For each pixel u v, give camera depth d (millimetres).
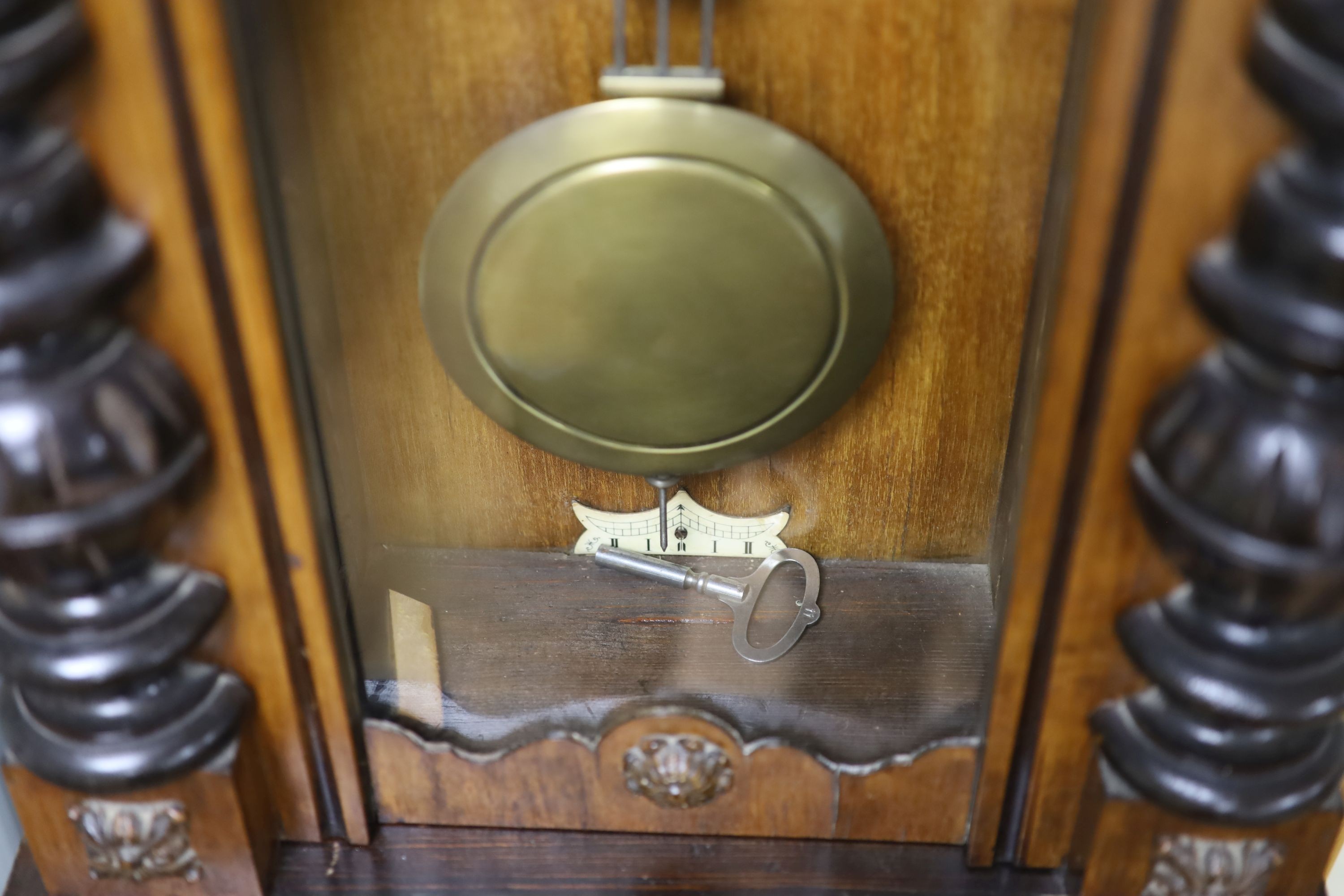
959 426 765
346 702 658
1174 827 626
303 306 606
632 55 634
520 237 608
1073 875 674
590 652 747
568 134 581
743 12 619
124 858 646
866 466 791
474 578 812
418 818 711
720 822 696
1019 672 620
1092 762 640
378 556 810
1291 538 498
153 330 546
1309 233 452
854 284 633
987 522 809
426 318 652
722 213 599
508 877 685
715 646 754
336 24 626
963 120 646
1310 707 559
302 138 625
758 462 793
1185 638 575
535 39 631
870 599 798
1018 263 693
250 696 647
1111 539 577
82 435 516
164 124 499
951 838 695
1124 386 537
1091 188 499
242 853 658
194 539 601
